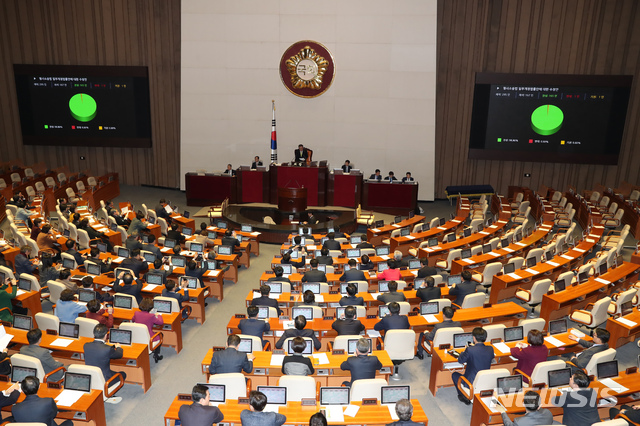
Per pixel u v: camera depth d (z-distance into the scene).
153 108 23.98
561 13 21.08
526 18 21.41
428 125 22.34
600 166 22.52
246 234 16.06
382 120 22.47
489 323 10.04
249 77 22.61
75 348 8.26
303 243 14.98
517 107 21.77
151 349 9.10
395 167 22.92
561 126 21.59
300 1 21.67
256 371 7.98
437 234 16.55
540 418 6.29
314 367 7.76
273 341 9.36
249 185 21.44
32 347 7.66
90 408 6.91
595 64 21.30
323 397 6.83
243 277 14.34
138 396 8.58
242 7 22.00
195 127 23.38
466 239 15.55
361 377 7.41
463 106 22.70
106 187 22.48
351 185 20.98
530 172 23.14
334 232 15.84
